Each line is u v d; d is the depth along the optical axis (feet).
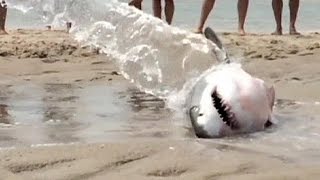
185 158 9.11
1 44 23.13
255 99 11.33
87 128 11.50
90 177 8.16
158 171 8.45
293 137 10.91
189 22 35.17
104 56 21.42
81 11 20.75
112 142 10.05
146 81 16.63
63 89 16.48
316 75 18.47
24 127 11.52
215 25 35.53
